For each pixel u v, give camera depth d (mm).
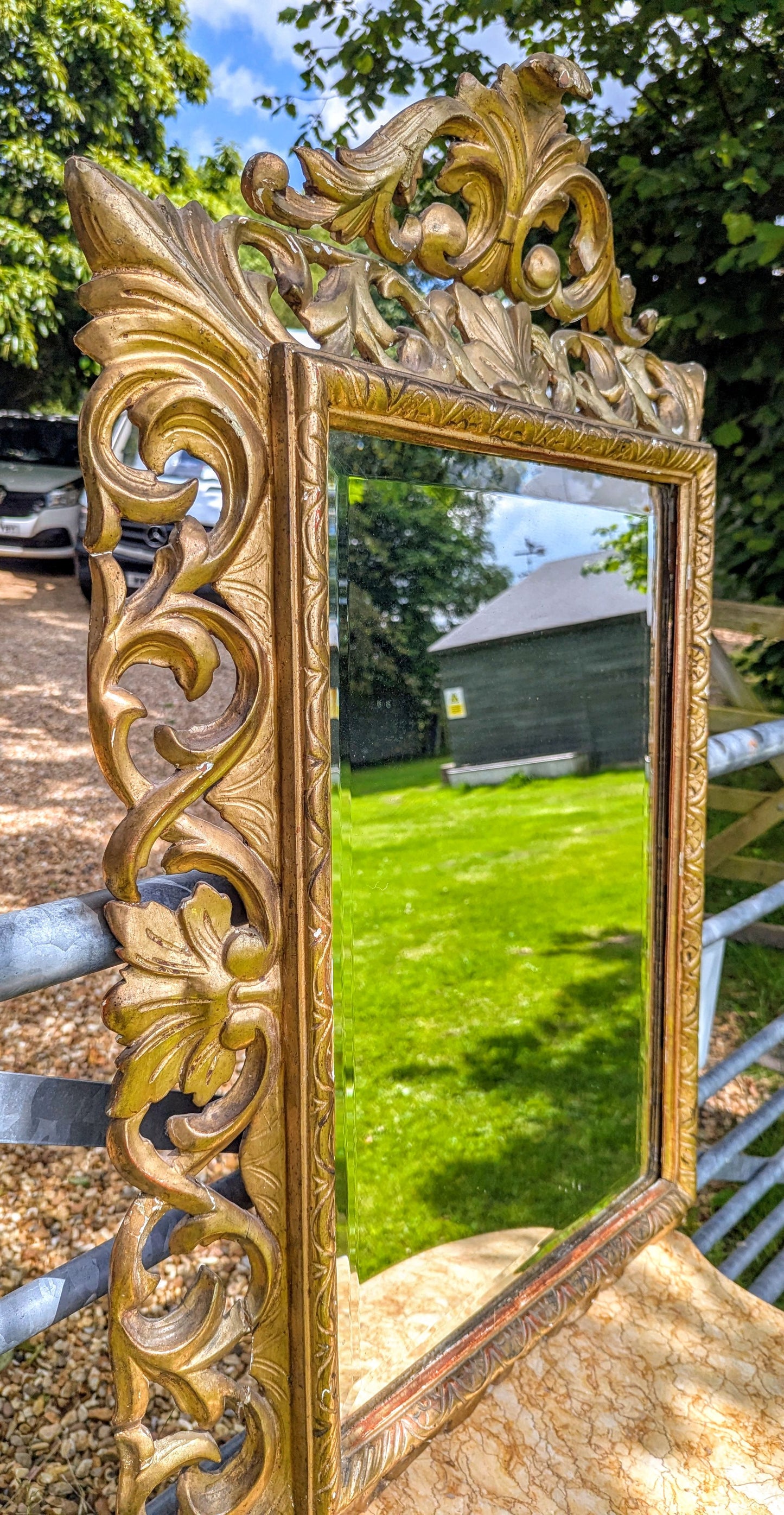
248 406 663
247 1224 717
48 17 8297
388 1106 907
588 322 1054
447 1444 879
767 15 2289
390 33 2682
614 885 1171
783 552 2719
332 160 726
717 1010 2605
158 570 639
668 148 2656
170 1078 663
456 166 850
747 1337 1035
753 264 2389
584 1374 971
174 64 9641
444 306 851
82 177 575
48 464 7145
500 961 1032
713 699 2629
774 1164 1804
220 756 659
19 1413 1692
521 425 871
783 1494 836
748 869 2723
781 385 2576
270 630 688
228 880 691
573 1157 1117
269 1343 750
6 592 7227
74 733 5469
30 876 3730
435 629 872
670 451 1092
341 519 750
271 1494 761
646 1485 845
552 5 2512
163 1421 1702
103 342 592
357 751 811
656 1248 1181
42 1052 2738
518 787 1016
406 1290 889
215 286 648
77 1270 737
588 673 1090
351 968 797
